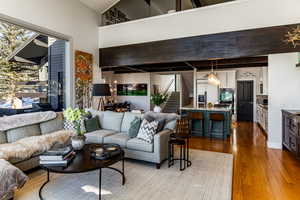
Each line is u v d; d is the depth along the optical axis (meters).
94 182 2.88
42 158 2.41
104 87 5.16
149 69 9.10
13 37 4.29
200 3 7.56
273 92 4.64
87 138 4.04
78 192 2.60
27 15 4.12
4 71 4.15
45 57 4.95
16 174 2.28
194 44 5.02
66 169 2.27
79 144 2.93
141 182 2.88
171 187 2.73
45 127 3.98
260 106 7.57
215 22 4.80
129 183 2.85
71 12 5.25
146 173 3.21
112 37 6.14
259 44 4.39
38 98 4.80
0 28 4.05
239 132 6.66
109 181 2.91
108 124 4.52
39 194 2.49
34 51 4.72
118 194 2.55
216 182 2.88
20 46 4.44
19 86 4.42
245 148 4.69
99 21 6.37
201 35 4.95
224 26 4.71
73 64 5.28
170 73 10.92
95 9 6.12
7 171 2.21
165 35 5.38
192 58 5.04
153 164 3.58
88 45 5.87
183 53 5.14
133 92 11.16
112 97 11.41
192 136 6.06
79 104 5.48
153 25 5.54
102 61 6.30
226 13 4.69
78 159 2.59
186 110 6.29
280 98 4.58
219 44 4.75
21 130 3.55
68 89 5.21
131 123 4.01
